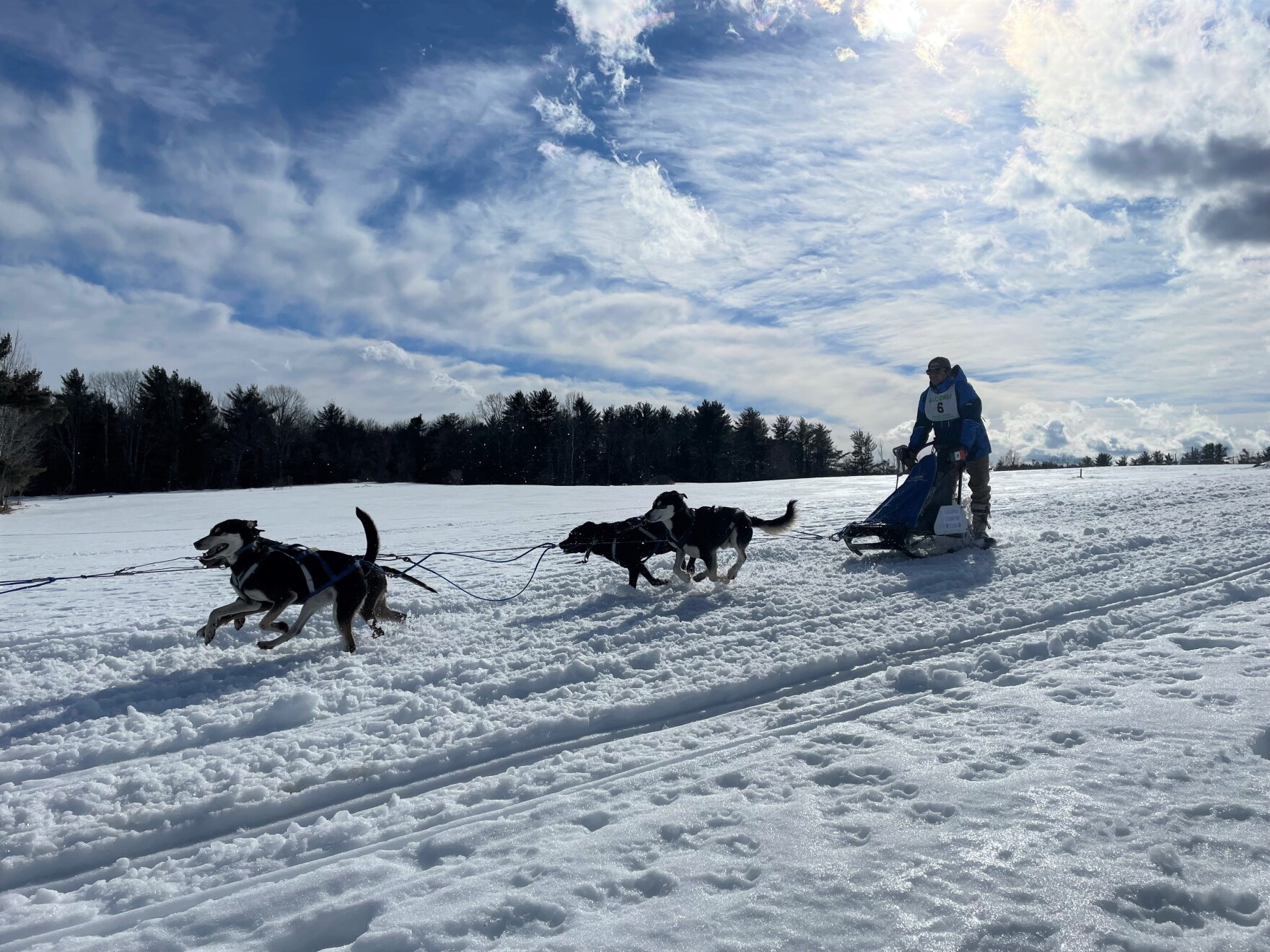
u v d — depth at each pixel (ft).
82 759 13.70
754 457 256.93
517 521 64.28
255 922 8.57
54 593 31.96
